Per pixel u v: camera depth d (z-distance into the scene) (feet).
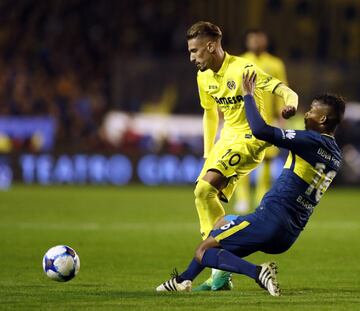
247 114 79.41
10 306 73.92
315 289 89.20
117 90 294.05
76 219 169.89
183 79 292.81
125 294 81.87
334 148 80.48
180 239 138.92
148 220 169.68
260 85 90.94
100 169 271.90
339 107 80.28
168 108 291.79
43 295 81.10
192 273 83.20
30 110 301.84
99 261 112.57
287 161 80.74
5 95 303.48
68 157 271.49
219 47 93.91
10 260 111.55
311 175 79.20
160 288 84.74
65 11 334.65
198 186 93.30
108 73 321.93
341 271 105.19
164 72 293.84
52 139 285.43
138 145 288.51
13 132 284.82
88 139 294.46
